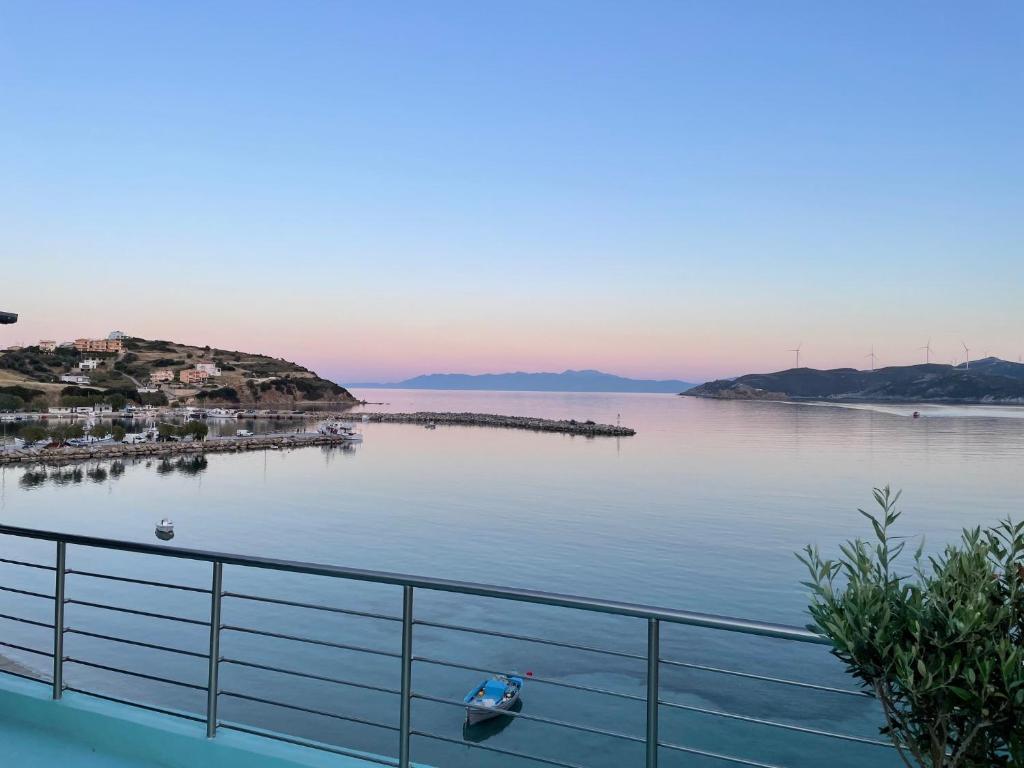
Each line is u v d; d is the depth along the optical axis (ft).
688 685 112.06
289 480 396.37
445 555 228.84
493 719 102.83
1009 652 6.14
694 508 320.70
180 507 311.27
